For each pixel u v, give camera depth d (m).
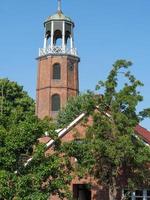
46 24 77.81
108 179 30.44
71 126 37.00
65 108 62.03
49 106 74.69
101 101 30.39
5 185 24.16
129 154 28.36
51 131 26.86
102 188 35.12
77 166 29.27
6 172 24.31
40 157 25.75
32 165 25.70
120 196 31.56
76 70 77.75
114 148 28.20
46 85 75.75
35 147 26.03
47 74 76.25
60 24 77.12
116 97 29.62
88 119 34.00
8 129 26.41
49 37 77.81
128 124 29.16
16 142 24.84
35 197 24.52
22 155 26.16
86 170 29.28
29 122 25.83
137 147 29.23
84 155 28.84
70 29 77.75
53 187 26.14
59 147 28.14
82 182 35.53
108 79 30.19
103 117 29.62
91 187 34.53
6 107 59.12
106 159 29.69
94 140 28.81
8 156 24.88
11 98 64.81
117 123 29.23
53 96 75.44
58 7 78.38
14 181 24.58
